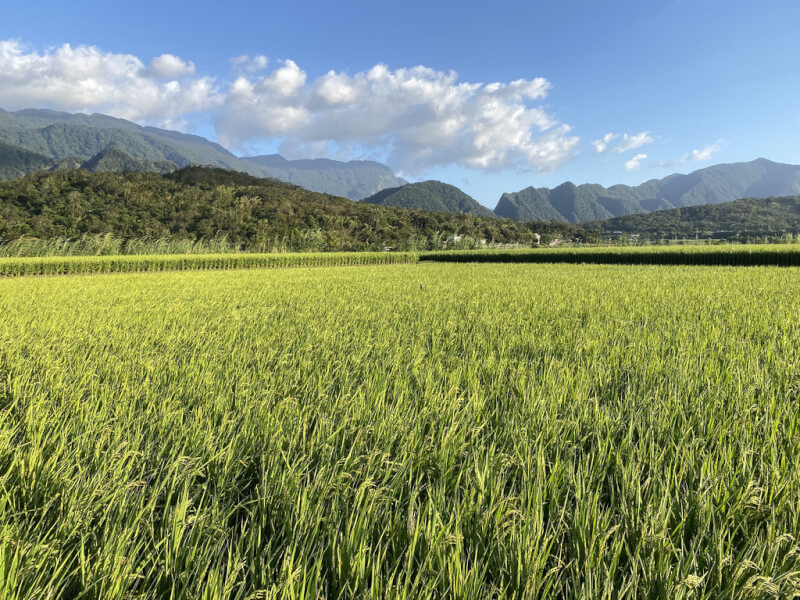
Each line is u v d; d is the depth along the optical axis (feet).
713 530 6.28
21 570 5.39
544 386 12.54
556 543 6.57
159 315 28.09
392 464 8.11
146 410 11.10
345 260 149.69
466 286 47.16
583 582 5.50
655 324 23.26
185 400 12.29
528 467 8.07
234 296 39.86
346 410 10.82
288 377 13.85
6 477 7.41
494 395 12.49
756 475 7.95
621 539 6.14
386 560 5.84
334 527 6.43
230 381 13.42
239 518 7.56
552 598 5.36
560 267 88.48
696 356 16.08
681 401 11.60
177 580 5.73
